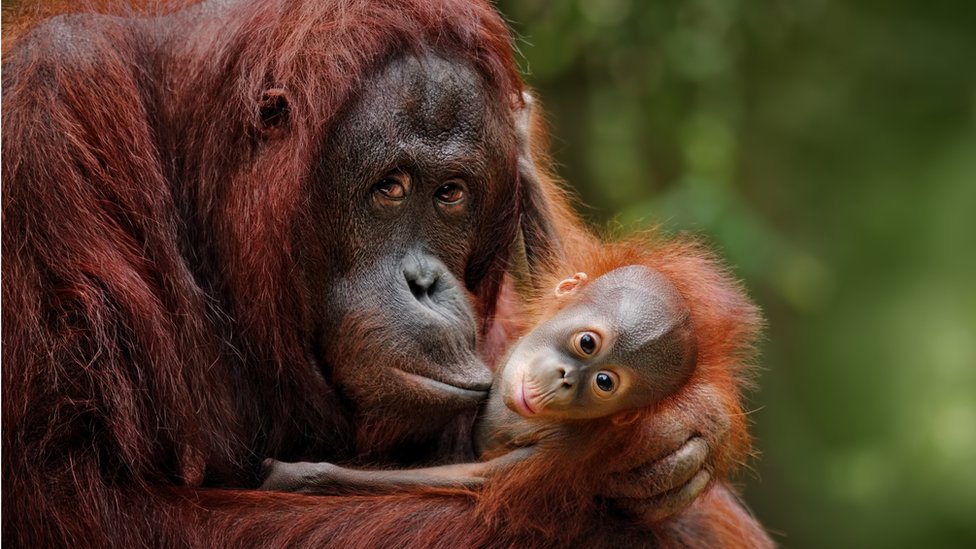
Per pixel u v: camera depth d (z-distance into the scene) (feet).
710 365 19.99
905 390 70.08
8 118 17.49
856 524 65.36
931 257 72.13
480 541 18.07
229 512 17.84
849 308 71.05
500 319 22.17
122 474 17.62
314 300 18.66
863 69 67.51
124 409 17.42
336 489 18.40
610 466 18.53
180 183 19.03
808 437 68.69
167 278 18.33
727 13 46.80
